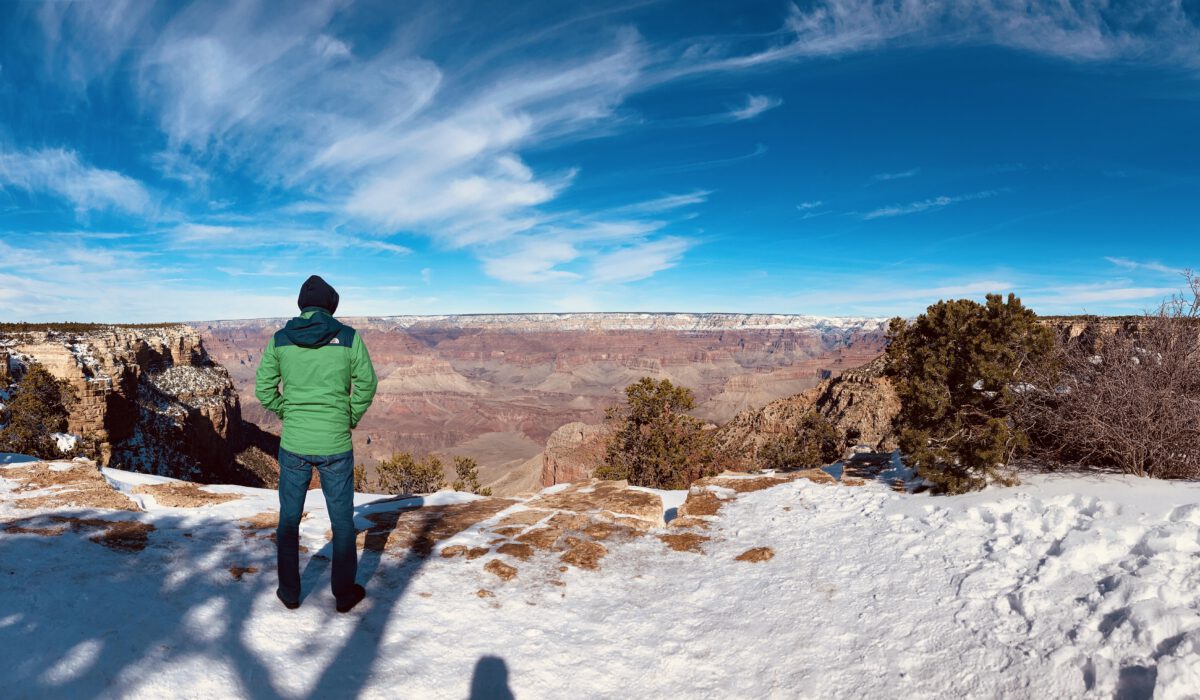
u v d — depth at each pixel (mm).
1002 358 7285
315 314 4270
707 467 25391
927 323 7832
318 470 4340
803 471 9312
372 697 3480
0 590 3805
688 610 4922
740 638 4430
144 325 91125
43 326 65562
